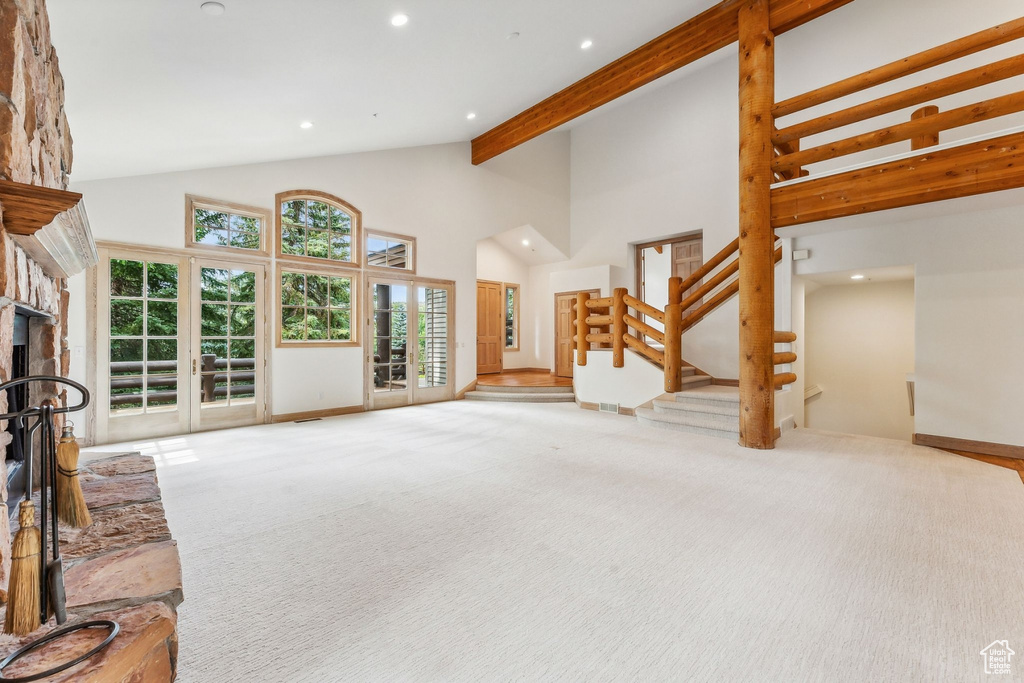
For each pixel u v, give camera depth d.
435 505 2.92
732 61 6.82
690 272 7.62
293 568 2.11
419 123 6.19
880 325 6.39
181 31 2.68
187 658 1.50
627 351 6.53
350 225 6.72
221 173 5.43
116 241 4.71
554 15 4.25
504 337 10.30
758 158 4.26
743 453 4.25
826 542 2.39
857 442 4.71
